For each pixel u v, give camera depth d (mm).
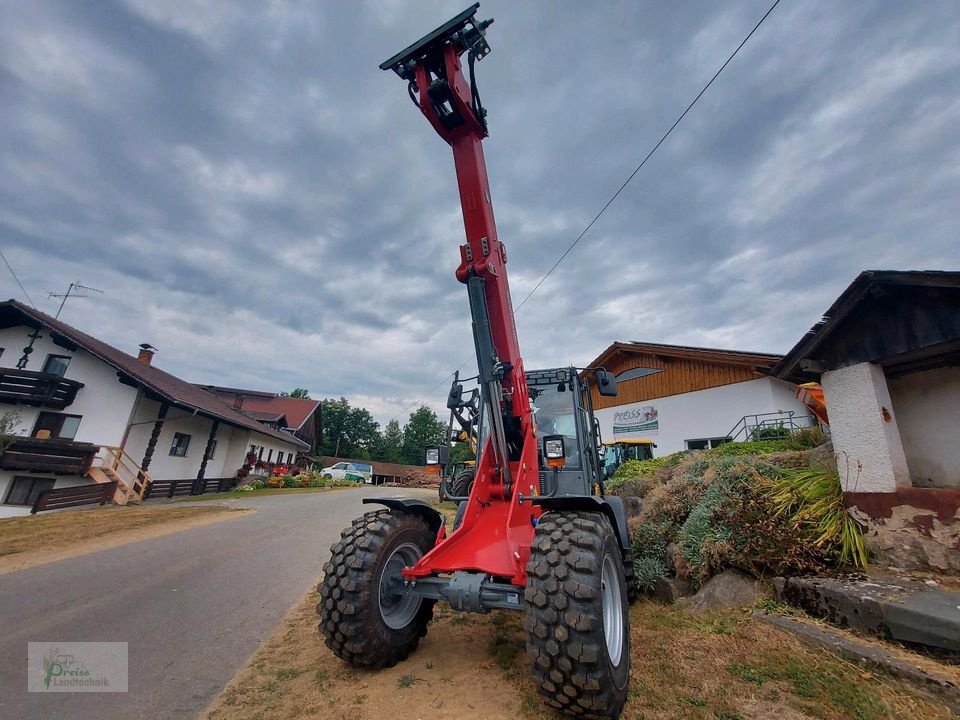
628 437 16438
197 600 4328
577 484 3945
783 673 2617
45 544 6496
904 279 3436
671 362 15344
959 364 3719
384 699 2500
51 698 2514
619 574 2771
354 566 2801
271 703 2480
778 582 3576
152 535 7414
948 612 2572
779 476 4496
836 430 3975
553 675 2107
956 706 2193
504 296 3535
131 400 14469
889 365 3898
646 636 3326
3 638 3289
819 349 4176
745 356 12992
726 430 13352
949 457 3750
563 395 4648
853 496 3740
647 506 5676
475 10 3152
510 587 2590
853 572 3426
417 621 3168
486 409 3287
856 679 2492
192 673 2855
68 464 12875
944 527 3240
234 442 21656
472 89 3504
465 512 3203
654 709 2342
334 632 2729
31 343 14852
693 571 4242
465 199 3492
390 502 3297
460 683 2682
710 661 2854
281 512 11078
